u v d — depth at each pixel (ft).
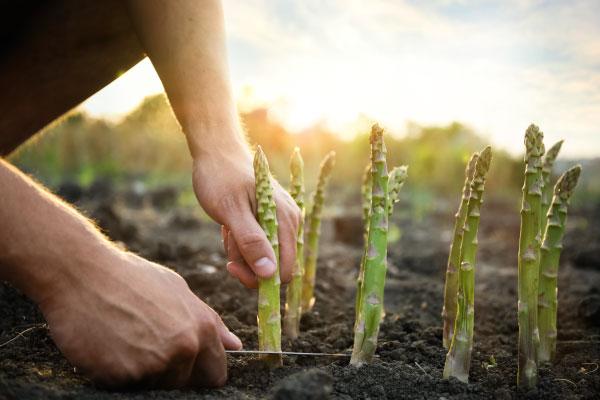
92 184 10.49
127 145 14.56
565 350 2.53
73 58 2.66
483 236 7.02
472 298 2.12
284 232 2.20
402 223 8.18
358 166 13.56
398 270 4.57
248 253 2.07
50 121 2.85
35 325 2.43
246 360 2.25
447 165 12.36
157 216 7.76
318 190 2.79
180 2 2.35
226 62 2.41
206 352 1.94
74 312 1.82
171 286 1.90
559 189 2.31
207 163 2.19
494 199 10.50
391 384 2.09
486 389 2.08
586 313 2.89
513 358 2.40
